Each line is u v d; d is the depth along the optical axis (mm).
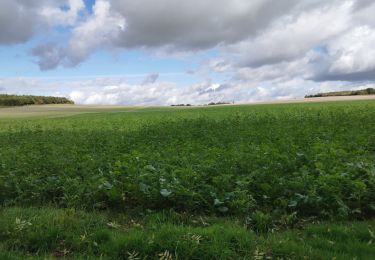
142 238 5355
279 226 5941
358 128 15609
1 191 7941
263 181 7277
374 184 6641
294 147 10164
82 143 15719
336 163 7938
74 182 7719
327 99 80375
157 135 17438
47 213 6605
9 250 5387
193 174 7504
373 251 4918
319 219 6188
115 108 96250
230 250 5031
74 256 5172
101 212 6883
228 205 6531
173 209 6660
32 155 11469
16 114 77000
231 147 11508
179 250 5090
